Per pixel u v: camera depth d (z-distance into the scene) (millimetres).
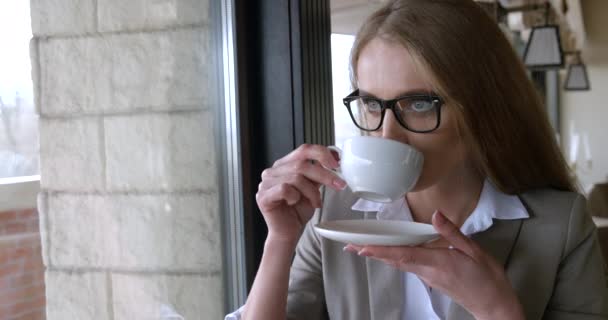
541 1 3791
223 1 1388
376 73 860
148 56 1368
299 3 1396
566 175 1044
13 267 1160
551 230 958
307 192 912
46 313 1234
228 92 1406
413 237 744
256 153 1454
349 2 1644
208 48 1365
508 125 938
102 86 1349
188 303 1414
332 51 1675
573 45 7664
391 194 840
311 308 1068
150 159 1390
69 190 1289
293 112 1420
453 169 990
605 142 8273
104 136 1355
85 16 1312
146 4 1359
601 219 3555
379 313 996
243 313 992
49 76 1247
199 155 1384
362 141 828
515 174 985
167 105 1379
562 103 8531
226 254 1425
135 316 1394
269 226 966
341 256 1051
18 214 1164
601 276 959
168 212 1397
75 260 1303
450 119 860
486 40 896
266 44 1431
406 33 832
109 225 1360
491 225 984
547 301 952
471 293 750
